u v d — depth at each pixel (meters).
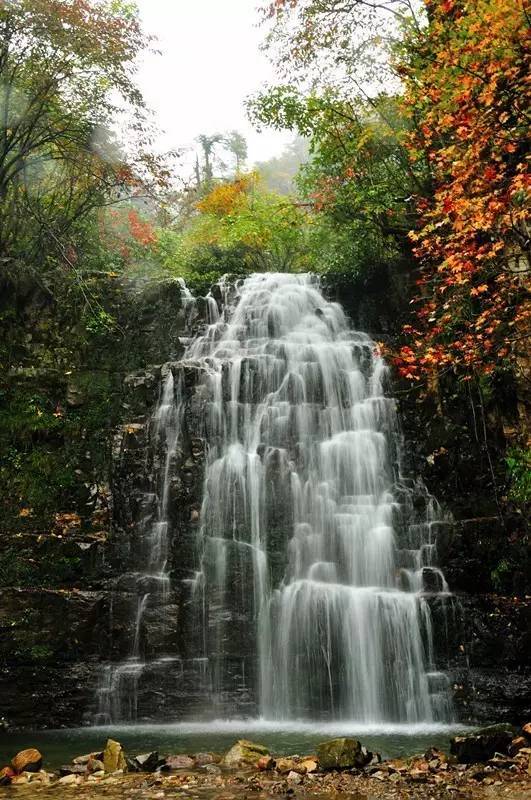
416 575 13.11
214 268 27.11
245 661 12.18
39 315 16.95
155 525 13.84
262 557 13.11
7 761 8.80
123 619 12.66
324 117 19.30
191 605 12.50
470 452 14.91
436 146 15.88
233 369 15.73
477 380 15.05
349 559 13.60
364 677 11.73
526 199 11.84
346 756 7.45
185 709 11.78
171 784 6.88
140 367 17.34
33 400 15.80
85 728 11.43
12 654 12.11
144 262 25.78
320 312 18.98
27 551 13.49
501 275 12.92
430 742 9.43
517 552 13.26
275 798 6.25
